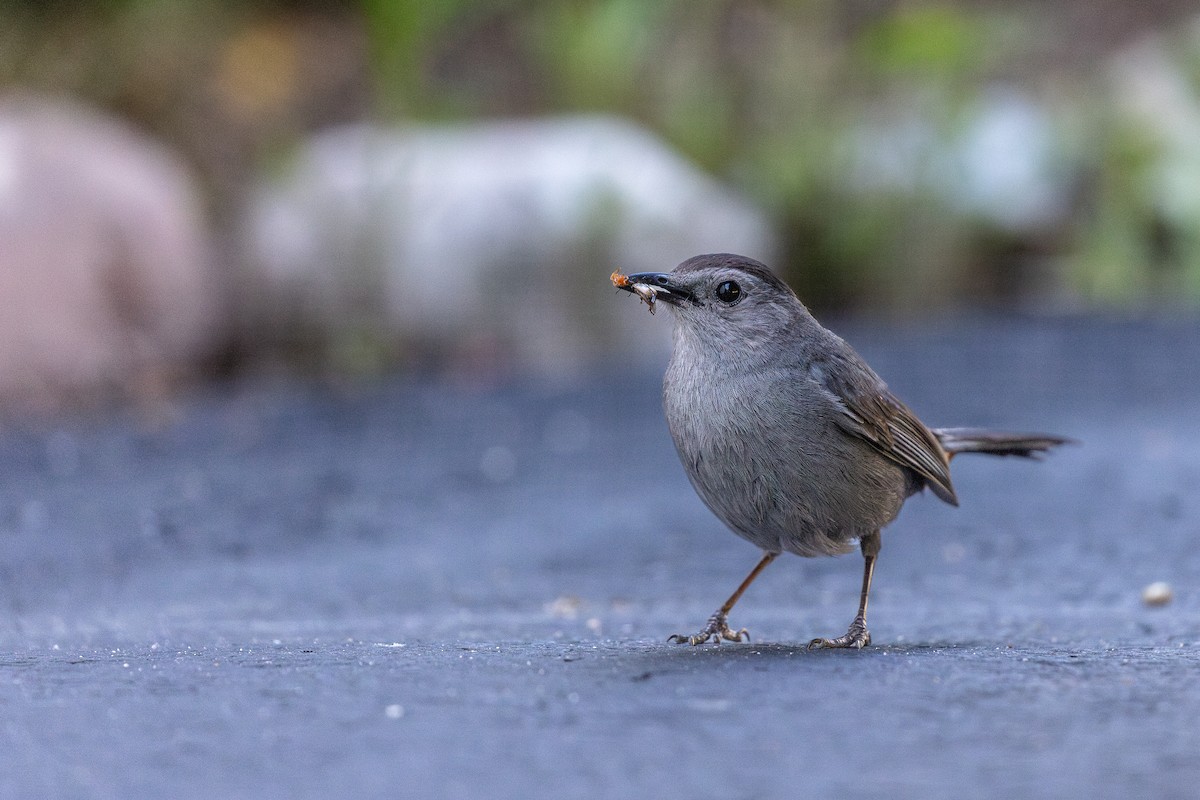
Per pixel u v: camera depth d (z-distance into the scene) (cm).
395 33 1897
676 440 692
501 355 1812
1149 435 1369
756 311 670
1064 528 1073
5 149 1675
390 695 493
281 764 412
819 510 682
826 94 2081
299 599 891
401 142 1869
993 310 2059
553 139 1927
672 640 693
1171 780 388
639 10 2120
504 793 385
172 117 2105
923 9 2241
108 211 1686
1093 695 491
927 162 2048
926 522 1126
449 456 1373
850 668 548
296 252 1836
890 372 1659
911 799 376
